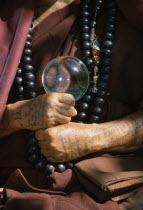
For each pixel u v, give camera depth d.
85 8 2.10
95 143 1.94
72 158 1.93
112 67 2.09
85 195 1.82
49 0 2.10
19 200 1.72
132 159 2.03
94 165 1.93
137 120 2.04
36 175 2.02
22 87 2.08
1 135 2.05
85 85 1.93
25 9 2.01
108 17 2.08
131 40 2.09
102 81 2.06
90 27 2.11
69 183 1.90
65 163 1.96
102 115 2.09
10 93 2.10
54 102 1.87
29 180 2.02
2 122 2.00
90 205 1.77
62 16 2.11
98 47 2.08
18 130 2.05
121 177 1.81
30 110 1.92
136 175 1.85
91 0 2.13
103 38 2.07
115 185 1.79
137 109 2.14
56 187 1.89
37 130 1.92
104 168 1.94
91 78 2.07
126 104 2.15
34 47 2.11
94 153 2.03
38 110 1.89
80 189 1.89
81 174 1.90
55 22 2.10
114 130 1.99
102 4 2.13
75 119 2.08
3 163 2.08
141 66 2.10
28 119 1.92
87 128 1.95
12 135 2.06
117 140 1.98
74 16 2.12
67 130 1.91
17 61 1.96
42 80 1.94
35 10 2.12
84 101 2.06
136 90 2.14
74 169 1.92
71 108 1.88
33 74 2.08
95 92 2.05
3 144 2.07
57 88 1.92
